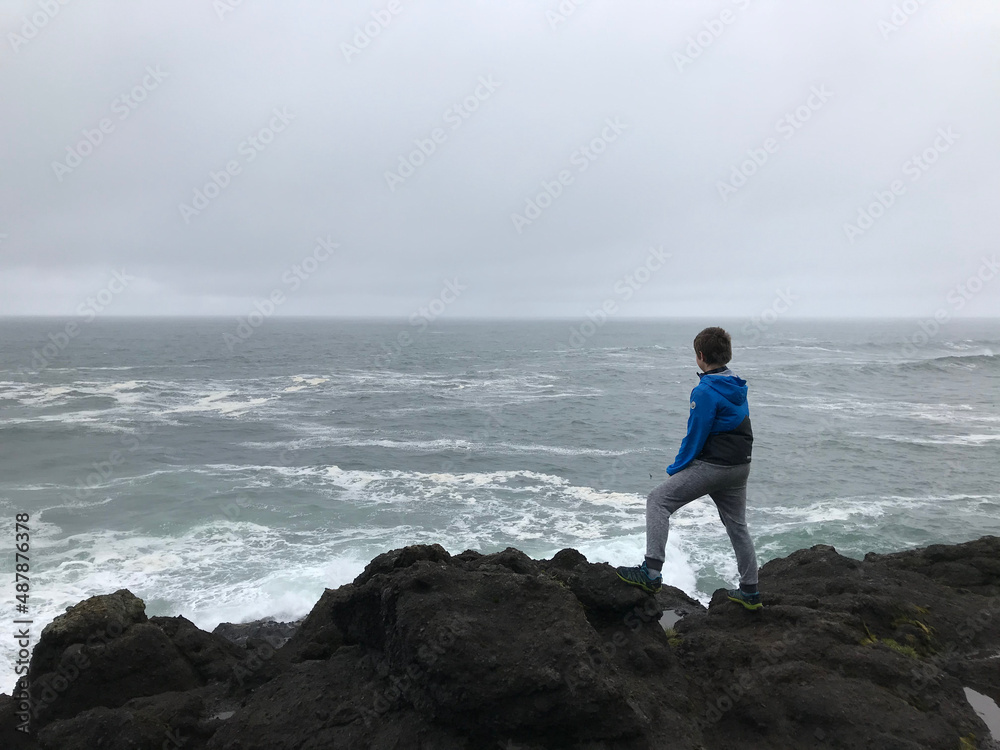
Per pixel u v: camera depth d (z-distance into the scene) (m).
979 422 30.95
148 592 11.86
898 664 4.18
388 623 3.83
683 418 32.00
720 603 5.32
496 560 4.57
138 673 4.76
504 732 3.40
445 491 18.80
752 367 55.72
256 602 11.55
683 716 3.73
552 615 3.75
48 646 4.91
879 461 22.84
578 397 39.44
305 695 3.89
